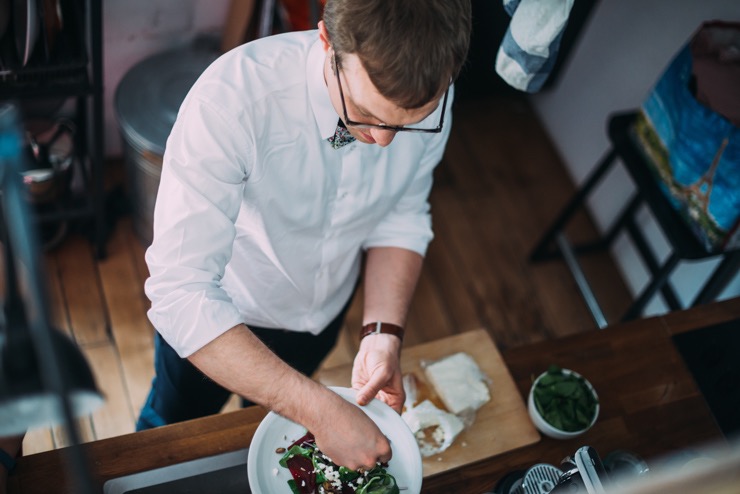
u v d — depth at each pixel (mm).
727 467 897
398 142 1306
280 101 1149
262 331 1612
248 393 1119
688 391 1534
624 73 2834
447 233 2926
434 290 2754
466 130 3266
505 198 3084
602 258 2971
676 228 2176
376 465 1151
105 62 2537
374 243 1479
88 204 2395
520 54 1353
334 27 934
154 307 1135
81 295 2494
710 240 2076
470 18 932
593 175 2613
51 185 2297
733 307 1688
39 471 1200
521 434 1403
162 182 1139
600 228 3045
